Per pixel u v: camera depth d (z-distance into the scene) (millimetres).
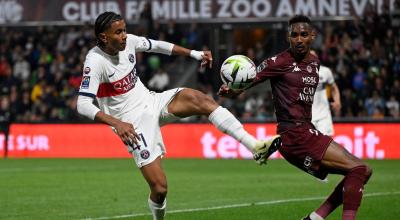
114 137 72938
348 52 77438
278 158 69625
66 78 83188
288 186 45281
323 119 49656
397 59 76500
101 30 25922
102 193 42062
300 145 26266
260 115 75500
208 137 71000
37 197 40281
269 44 79625
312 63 26891
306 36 26531
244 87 26516
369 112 73938
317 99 49656
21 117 81062
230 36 79625
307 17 26766
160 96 27344
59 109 80812
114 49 26172
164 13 80500
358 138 67875
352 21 78062
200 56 28312
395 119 67000
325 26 78562
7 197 40312
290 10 78375
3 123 75688
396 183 46125
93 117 25438
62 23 83062
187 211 34625
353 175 25406
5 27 86312
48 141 74375
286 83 26625
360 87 75125
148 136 26672
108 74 26438
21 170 57719
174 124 72000
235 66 26219
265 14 78750
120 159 70125
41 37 85625
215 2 79688
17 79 83938
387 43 77438
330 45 77812
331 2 78062
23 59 85062
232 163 63906
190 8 80062
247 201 38219
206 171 56156
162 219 27750
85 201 38531
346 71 76000
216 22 79562
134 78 27109
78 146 73625
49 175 53188
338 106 49938
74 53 84312
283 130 26609
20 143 75125
